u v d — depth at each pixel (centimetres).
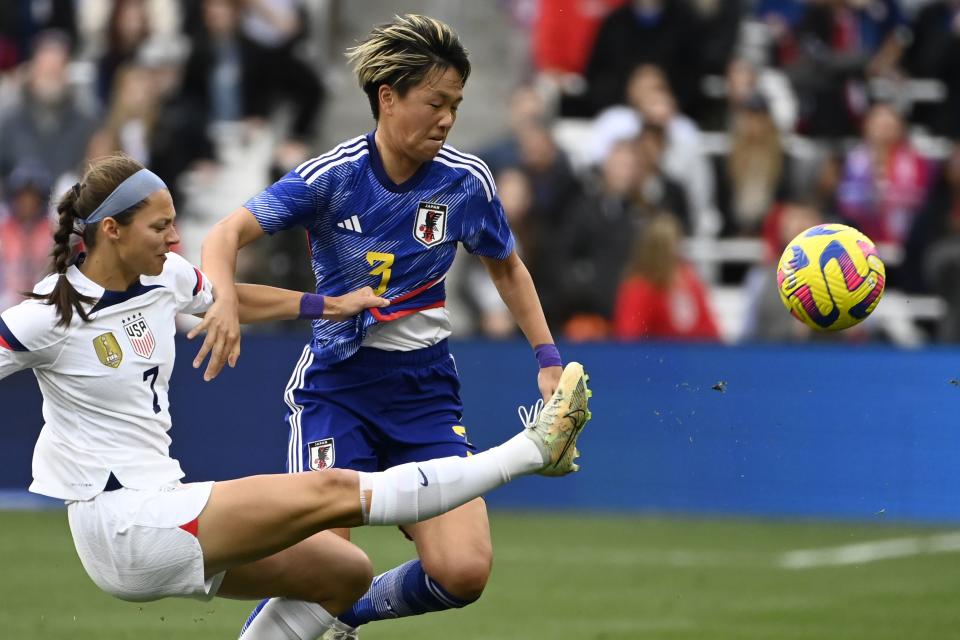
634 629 2323
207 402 3862
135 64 4497
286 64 4534
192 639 2222
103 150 4362
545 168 4253
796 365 3900
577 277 4212
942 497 3847
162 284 1538
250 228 1631
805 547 3347
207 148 4484
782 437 3903
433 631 2297
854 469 3884
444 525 1681
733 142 4494
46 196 4162
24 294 1488
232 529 1482
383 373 1744
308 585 1595
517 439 1566
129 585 1502
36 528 3484
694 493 3922
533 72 4794
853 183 4519
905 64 4772
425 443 1766
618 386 3953
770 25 4769
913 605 2586
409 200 1684
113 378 1488
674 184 4312
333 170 1661
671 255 4166
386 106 1641
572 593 2706
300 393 1780
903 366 3872
